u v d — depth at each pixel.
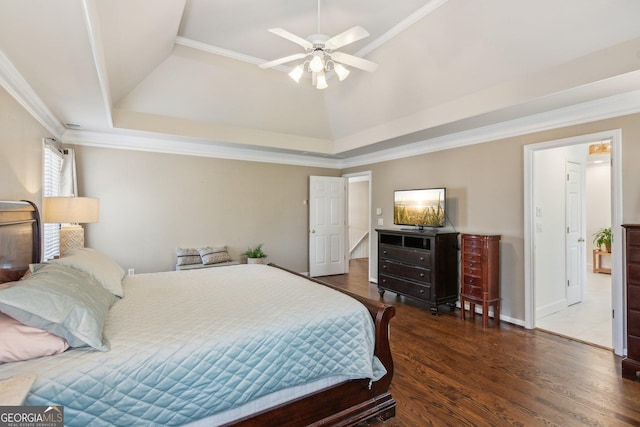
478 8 2.61
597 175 6.88
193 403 1.43
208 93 4.10
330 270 6.35
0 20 1.56
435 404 2.11
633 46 2.27
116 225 4.42
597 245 6.61
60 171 3.78
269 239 5.73
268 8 2.84
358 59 2.59
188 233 4.96
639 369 2.36
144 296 2.22
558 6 2.33
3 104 2.12
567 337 3.23
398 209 4.86
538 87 2.80
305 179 6.14
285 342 1.69
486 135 3.87
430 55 3.21
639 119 2.70
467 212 4.12
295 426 1.72
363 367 1.86
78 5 1.46
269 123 4.89
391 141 4.68
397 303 4.48
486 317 3.54
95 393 1.24
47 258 3.38
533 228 3.53
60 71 2.19
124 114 4.00
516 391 2.26
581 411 2.03
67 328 1.34
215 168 5.19
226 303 2.04
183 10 2.80
